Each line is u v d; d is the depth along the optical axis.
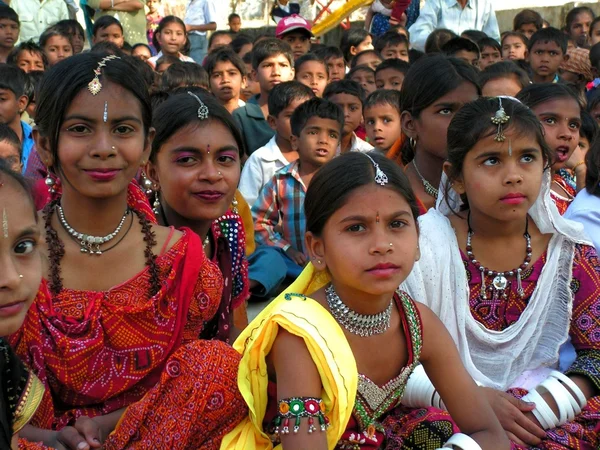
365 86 7.43
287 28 9.20
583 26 10.84
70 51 8.27
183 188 2.88
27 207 1.95
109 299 2.47
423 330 2.44
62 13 10.16
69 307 2.44
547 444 2.62
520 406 2.69
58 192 2.66
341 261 2.24
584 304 2.92
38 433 2.37
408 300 2.45
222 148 2.89
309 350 2.20
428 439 2.51
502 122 2.78
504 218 2.82
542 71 8.23
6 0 9.82
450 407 2.47
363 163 2.28
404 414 2.73
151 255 2.56
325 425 2.19
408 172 3.97
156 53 10.85
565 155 4.10
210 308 2.65
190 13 11.99
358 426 2.38
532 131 2.80
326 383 2.19
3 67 5.26
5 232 1.89
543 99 4.02
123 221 2.58
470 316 2.89
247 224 3.85
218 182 2.89
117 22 9.45
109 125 2.45
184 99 2.92
